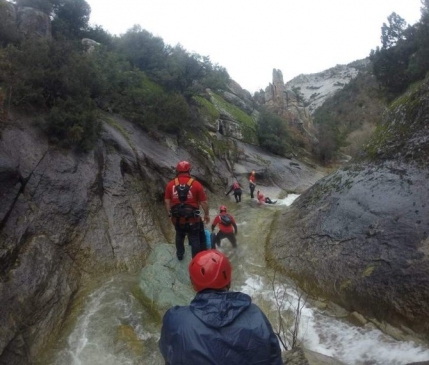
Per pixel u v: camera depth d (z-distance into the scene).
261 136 20.38
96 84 10.55
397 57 19.52
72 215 6.89
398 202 6.25
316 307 5.97
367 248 6.05
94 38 17.59
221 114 18.94
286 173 17.95
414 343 4.71
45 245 6.01
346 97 53.28
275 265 7.46
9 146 6.49
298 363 3.46
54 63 8.76
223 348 1.40
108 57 13.10
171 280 6.20
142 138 11.55
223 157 15.96
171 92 15.38
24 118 7.47
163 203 10.26
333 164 24.22
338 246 6.57
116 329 5.22
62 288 5.82
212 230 8.23
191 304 1.59
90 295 5.99
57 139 7.76
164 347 1.53
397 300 5.14
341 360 4.80
